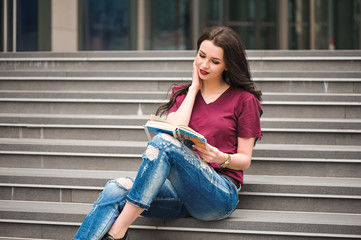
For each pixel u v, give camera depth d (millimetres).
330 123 4004
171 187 2961
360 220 3139
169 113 3186
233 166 2895
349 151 3654
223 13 11148
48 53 5488
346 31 10828
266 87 4691
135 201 2676
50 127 4297
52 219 3279
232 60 2951
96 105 4629
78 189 3553
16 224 3324
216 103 3064
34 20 8469
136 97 4598
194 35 11039
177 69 5164
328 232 3043
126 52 5328
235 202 2988
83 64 5344
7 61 5445
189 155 2727
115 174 3721
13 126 4344
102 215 2727
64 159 3926
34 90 5066
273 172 3703
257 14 11203
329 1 10852
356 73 4645
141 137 4160
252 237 3084
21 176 3631
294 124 4039
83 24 10016
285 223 3062
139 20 11125
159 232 3133
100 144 3941
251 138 2986
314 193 3365
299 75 4727
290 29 11109
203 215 2953
